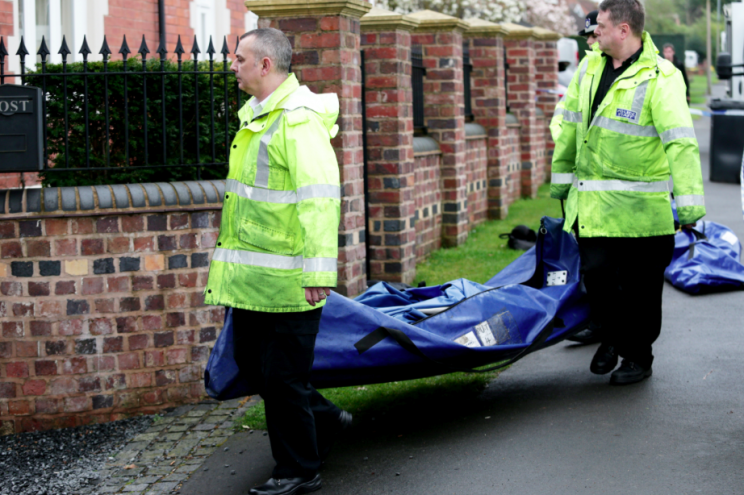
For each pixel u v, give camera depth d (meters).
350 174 6.75
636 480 3.87
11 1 7.38
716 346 5.89
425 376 4.49
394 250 8.00
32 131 4.96
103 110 5.52
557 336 5.11
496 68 11.71
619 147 4.89
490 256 9.31
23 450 4.83
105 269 5.10
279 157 3.66
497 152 11.88
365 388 5.36
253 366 3.98
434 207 9.73
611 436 4.39
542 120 15.81
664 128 4.76
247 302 3.72
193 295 5.29
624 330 5.18
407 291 5.27
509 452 4.27
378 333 4.24
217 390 4.13
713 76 78.75
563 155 5.27
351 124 6.75
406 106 8.04
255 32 3.74
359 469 4.16
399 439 4.52
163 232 5.18
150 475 4.32
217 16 11.73
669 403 4.82
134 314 5.18
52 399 5.12
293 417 3.83
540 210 12.84
